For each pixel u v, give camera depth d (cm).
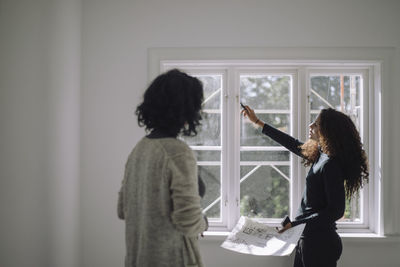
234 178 228
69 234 209
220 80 233
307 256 166
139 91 223
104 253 224
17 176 197
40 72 198
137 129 223
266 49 219
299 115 226
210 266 220
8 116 196
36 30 199
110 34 224
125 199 120
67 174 207
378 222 221
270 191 231
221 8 221
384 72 218
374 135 224
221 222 230
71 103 212
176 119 109
